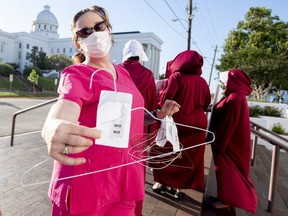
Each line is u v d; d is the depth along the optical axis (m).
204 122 2.75
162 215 2.45
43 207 2.46
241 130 2.49
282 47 16.98
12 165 3.59
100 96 1.06
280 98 18.66
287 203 3.54
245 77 2.53
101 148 1.13
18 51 68.38
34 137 5.73
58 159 0.75
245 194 2.48
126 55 2.40
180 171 2.69
